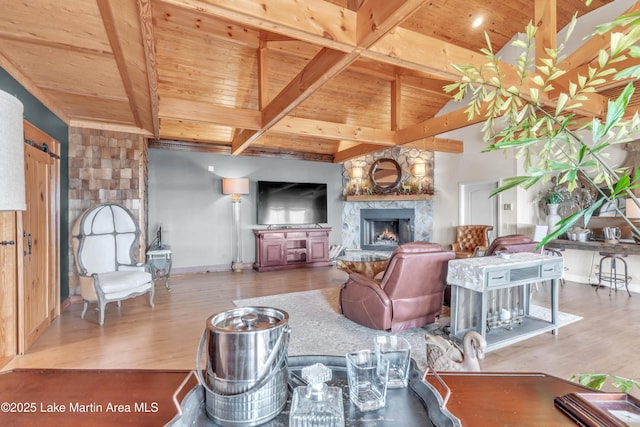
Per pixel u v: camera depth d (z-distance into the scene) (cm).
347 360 94
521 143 85
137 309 387
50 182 341
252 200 674
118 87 303
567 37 85
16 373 99
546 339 300
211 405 75
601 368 243
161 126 575
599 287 484
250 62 488
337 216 773
